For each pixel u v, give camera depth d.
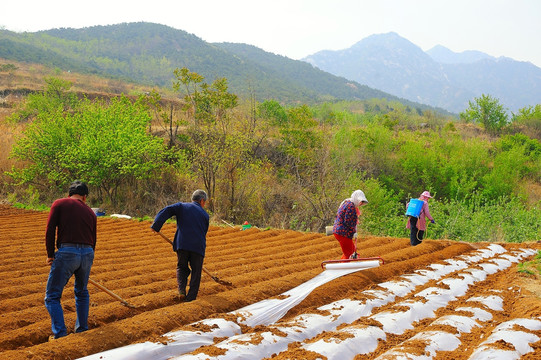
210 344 4.92
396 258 9.25
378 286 7.02
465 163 29.14
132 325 5.12
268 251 10.45
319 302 6.56
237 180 20.91
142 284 7.48
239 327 5.42
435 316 6.02
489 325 5.57
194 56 164.38
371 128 29.91
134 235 12.62
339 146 25.91
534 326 5.17
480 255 9.55
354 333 5.04
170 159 23.48
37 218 15.54
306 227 19.41
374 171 28.02
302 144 24.61
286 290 7.02
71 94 36.06
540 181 30.42
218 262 9.12
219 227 14.42
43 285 7.11
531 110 45.81
